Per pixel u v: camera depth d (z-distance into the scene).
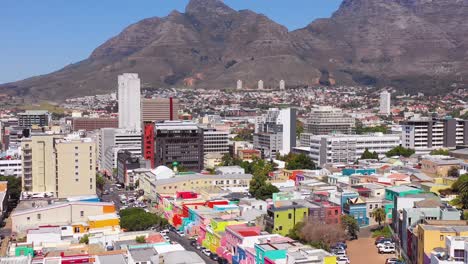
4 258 181.38
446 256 172.62
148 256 187.62
